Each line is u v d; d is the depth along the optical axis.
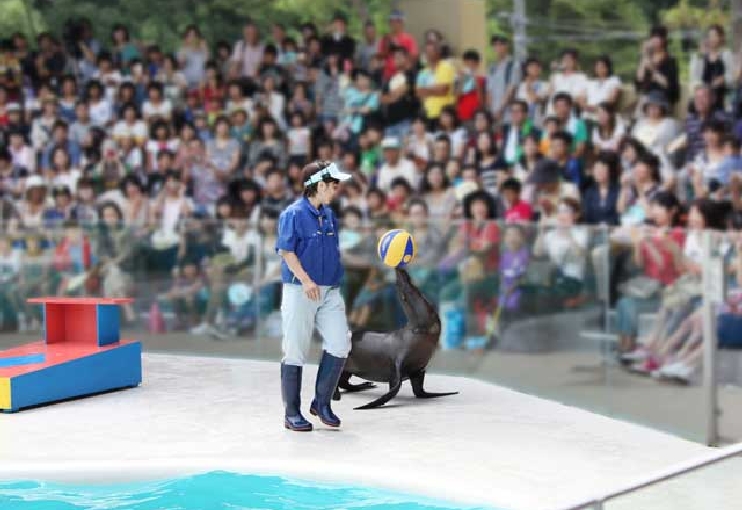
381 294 13.40
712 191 15.88
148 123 20.48
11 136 20.91
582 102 17.83
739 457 5.79
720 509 5.63
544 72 19.86
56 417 9.85
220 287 14.37
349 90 19.77
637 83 17.66
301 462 7.98
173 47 23.42
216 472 7.94
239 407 10.30
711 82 17.19
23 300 15.28
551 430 9.28
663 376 10.11
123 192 19.73
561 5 21.17
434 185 17.28
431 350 10.34
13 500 7.48
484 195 16.23
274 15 22.89
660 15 20.22
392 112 19.23
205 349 14.55
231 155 19.52
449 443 8.76
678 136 16.88
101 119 20.86
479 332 12.66
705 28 19.48
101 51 21.59
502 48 19.03
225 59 20.97
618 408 10.73
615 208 16.19
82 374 10.80
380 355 10.39
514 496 7.14
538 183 17.03
